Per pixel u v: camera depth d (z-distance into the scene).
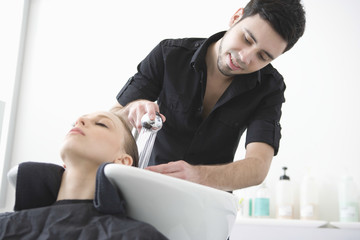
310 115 2.18
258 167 1.13
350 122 2.15
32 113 2.43
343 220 1.93
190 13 2.45
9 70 2.47
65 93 2.44
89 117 0.95
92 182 0.87
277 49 1.15
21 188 0.85
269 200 2.00
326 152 2.12
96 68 2.46
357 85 2.19
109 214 0.75
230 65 1.18
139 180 0.68
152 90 1.37
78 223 0.73
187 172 0.96
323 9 2.31
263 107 1.33
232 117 1.30
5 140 2.34
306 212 1.93
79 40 2.52
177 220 0.73
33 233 0.71
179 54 1.37
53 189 0.88
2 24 2.54
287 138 2.17
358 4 2.29
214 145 1.32
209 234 0.77
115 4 2.55
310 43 2.28
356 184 2.06
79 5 2.59
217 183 1.03
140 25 2.49
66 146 0.88
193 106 1.32
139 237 0.66
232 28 1.21
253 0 1.17
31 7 2.62
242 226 1.88
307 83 2.23
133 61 2.44
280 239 1.85
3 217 0.75
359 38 2.25
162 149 1.33
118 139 0.95
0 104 2.38
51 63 2.50
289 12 1.10
